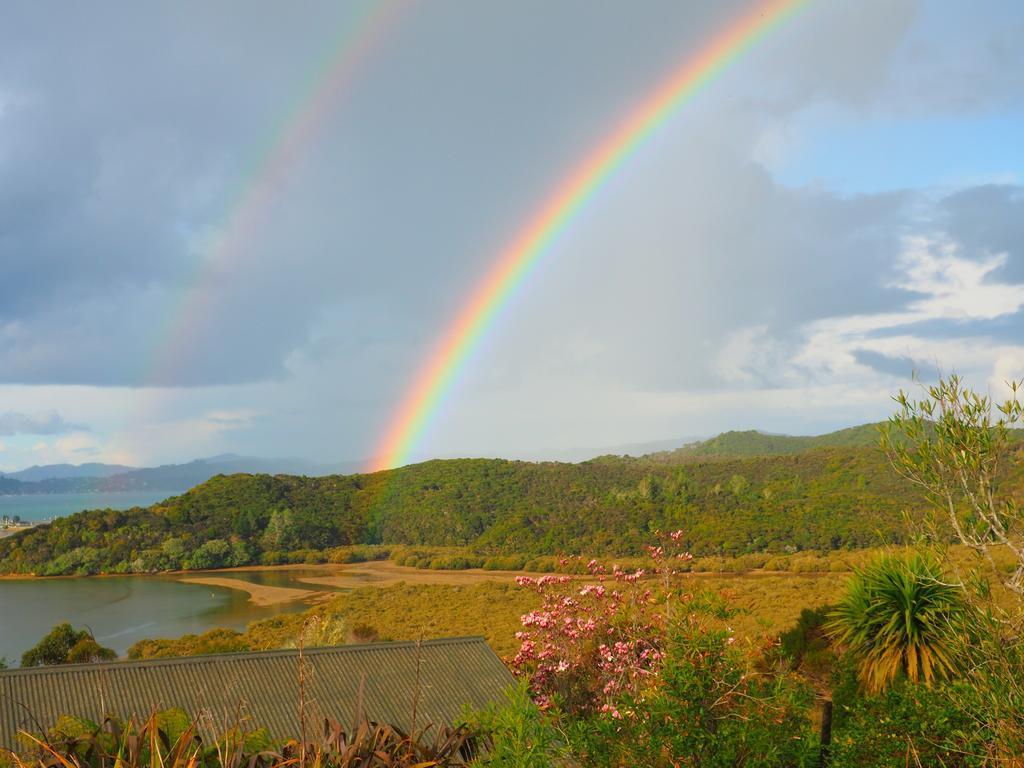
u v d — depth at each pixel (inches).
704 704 223.1
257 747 164.4
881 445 262.8
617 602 641.6
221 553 4788.4
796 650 716.0
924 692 288.4
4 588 4028.1
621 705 230.7
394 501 5831.7
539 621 665.0
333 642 1637.6
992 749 222.7
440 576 4028.1
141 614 3228.3
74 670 581.9
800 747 229.6
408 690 610.2
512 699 191.2
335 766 150.9
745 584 2196.1
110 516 5054.1
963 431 243.0
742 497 4456.2
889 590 557.9
